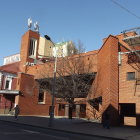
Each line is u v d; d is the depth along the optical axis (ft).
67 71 96.22
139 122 71.97
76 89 88.74
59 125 72.38
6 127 59.11
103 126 67.92
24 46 144.46
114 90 77.20
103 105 80.94
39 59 147.74
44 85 122.21
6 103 123.24
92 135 52.65
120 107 80.02
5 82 131.03
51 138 42.91
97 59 95.35
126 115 82.74
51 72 115.55
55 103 131.54
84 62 98.68
